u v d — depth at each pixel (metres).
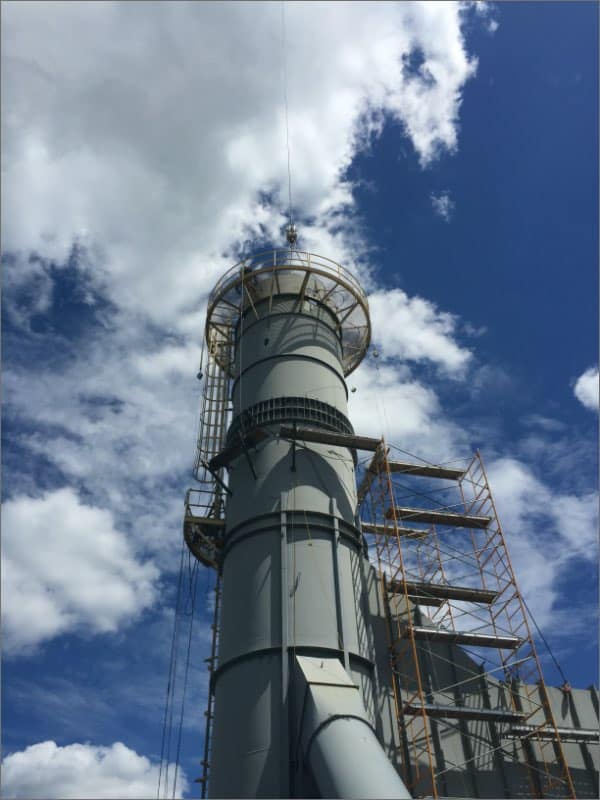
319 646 24.58
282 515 27.77
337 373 33.84
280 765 21.77
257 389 32.31
